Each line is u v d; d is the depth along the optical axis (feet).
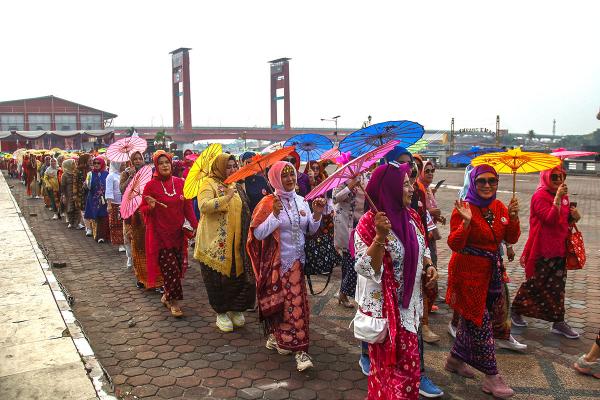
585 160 112.57
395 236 9.68
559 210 14.71
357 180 10.39
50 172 42.96
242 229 16.11
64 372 12.53
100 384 12.04
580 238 15.23
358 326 9.78
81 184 34.50
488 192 12.09
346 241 16.80
